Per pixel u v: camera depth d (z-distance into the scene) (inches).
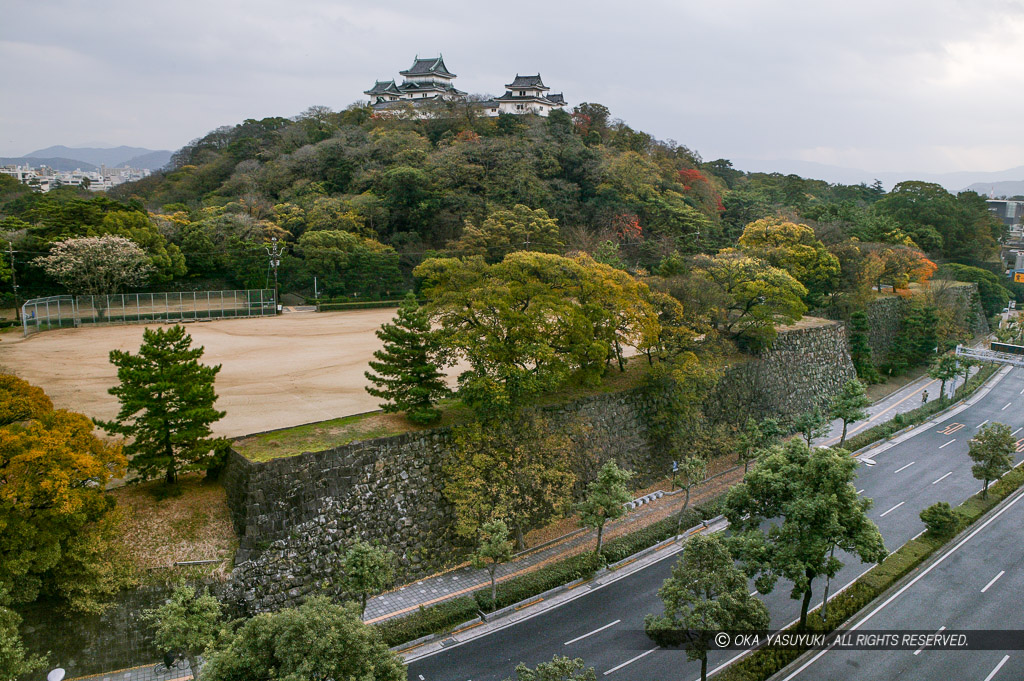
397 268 3954.2
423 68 6879.9
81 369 2305.6
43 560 1119.6
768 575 1277.1
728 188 6786.4
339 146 4953.3
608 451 1980.8
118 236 3257.9
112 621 1201.4
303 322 3363.7
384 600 1448.1
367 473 1503.4
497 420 1679.4
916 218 5123.0
